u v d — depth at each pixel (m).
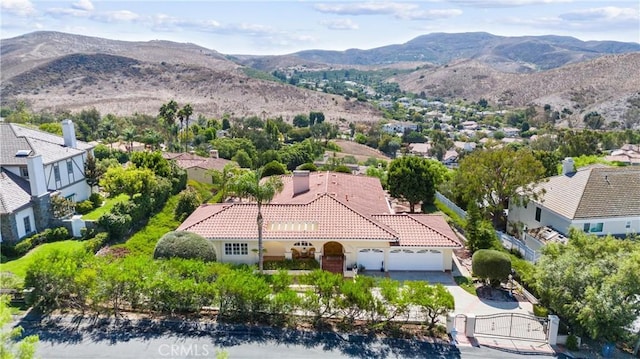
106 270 26.61
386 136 187.12
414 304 25.89
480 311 29.33
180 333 25.14
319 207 37.75
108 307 27.25
